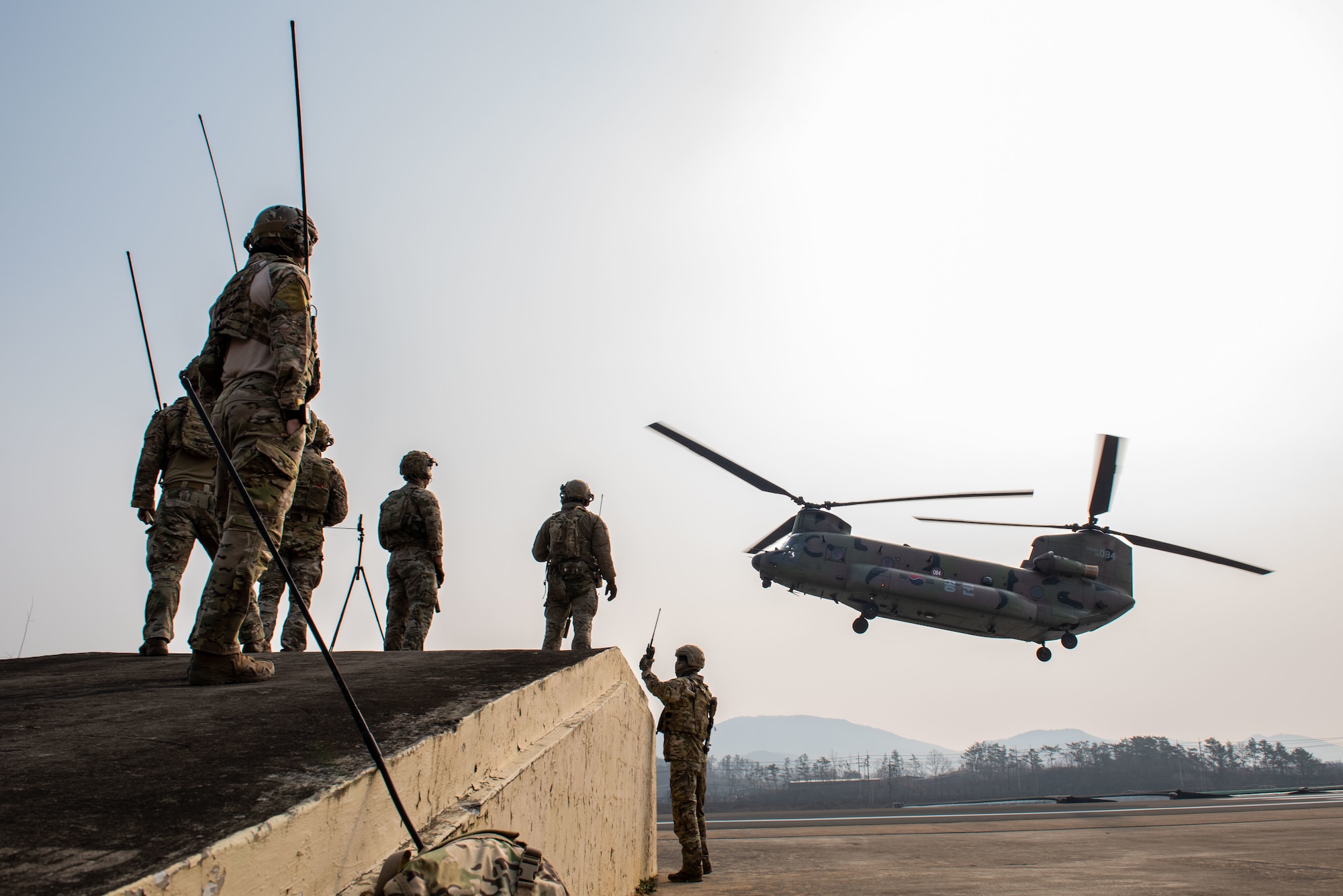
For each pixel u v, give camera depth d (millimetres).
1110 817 14016
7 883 1406
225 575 3230
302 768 2109
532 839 3062
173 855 1561
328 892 1923
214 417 3594
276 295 3469
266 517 3373
